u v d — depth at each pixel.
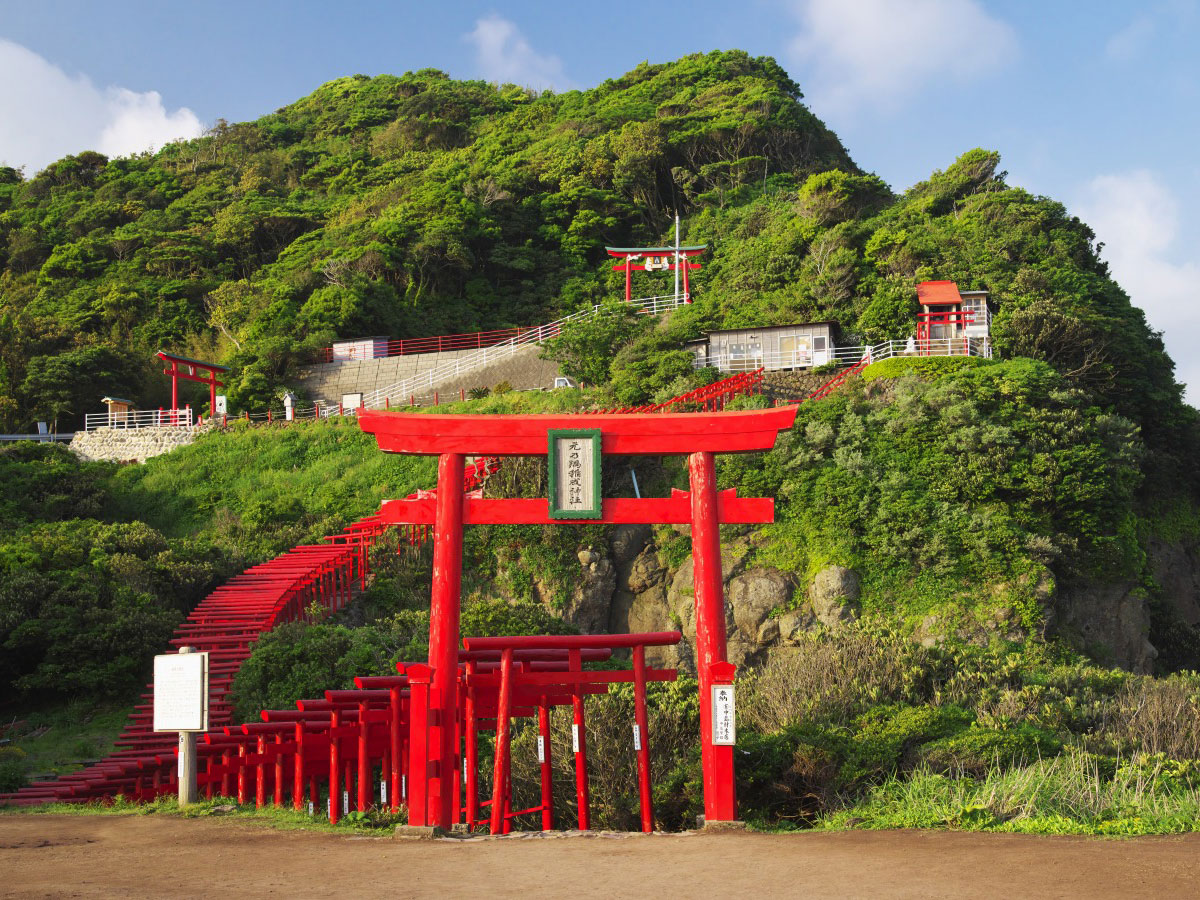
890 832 13.02
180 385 72.25
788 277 70.31
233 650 31.44
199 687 17.12
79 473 52.50
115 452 57.34
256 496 50.03
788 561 41.22
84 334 75.50
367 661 27.86
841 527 41.28
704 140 106.38
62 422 66.50
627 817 19.81
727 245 87.31
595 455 16.53
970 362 49.75
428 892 9.60
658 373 52.75
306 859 11.63
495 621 32.53
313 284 82.94
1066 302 56.88
